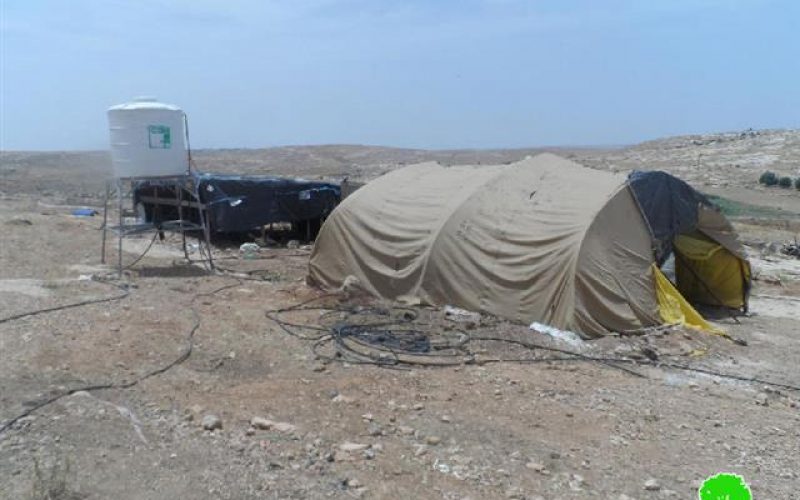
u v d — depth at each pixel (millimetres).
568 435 5965
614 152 71000
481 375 7523
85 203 26750
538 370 7828
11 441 5035
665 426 6320
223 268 13148
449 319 9656
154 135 11664
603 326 9305
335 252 11578
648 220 10469
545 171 11117
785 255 20031
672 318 9938
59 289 10094
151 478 4656
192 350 7699
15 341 7434
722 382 7918
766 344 9820
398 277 10680
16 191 35250
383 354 8078
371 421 6016
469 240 10234
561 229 9609
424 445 5562
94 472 4676
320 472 4953
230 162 71000
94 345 7496
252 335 8477
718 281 12453
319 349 8148
